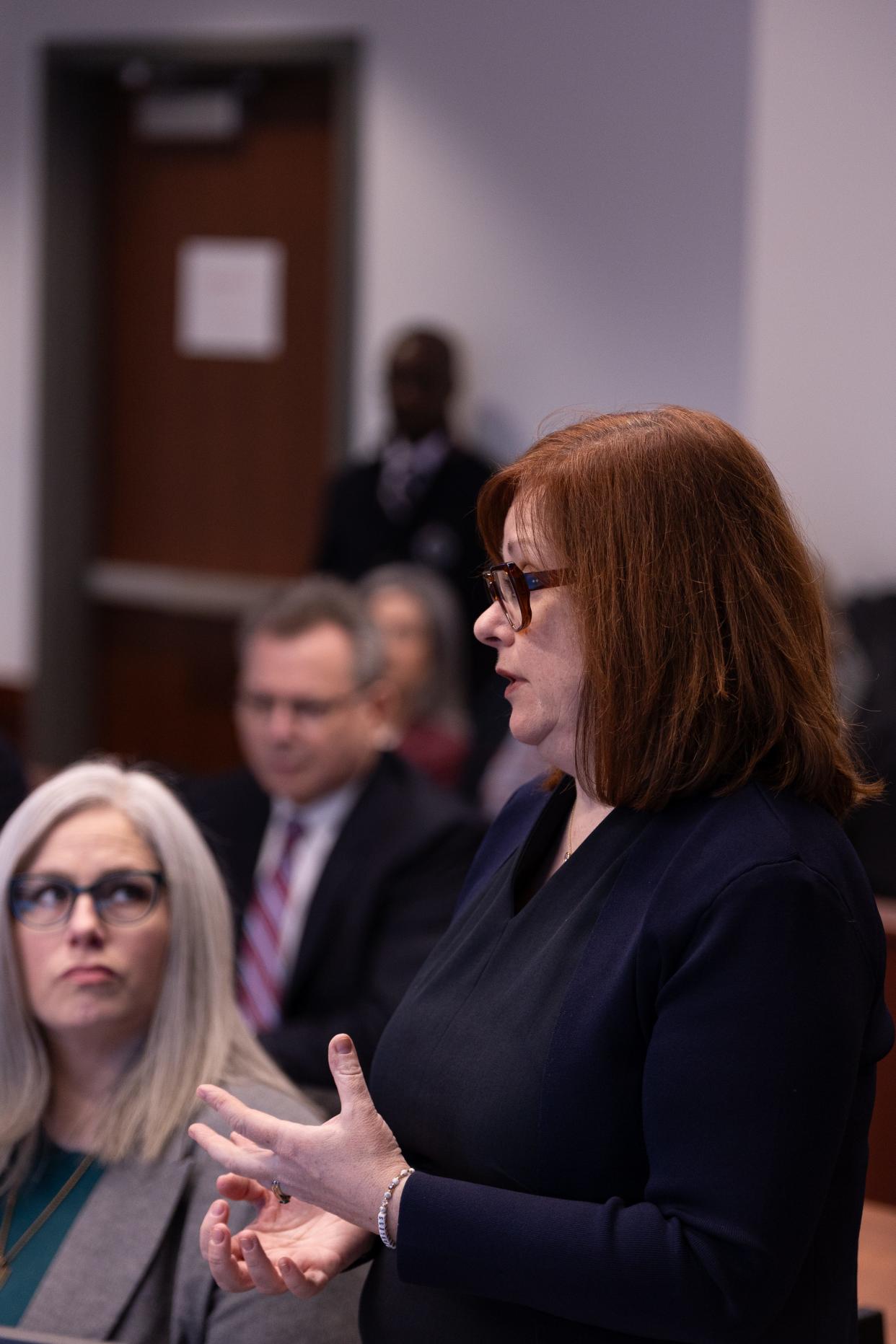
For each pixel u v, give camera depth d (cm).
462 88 1128
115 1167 369
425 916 560
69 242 1328
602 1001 261
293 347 1275
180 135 1295
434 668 820
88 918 373
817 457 820
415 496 1098
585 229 1088
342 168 1174
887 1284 392
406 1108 285
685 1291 242
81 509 1370
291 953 589
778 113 813
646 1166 262
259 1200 298
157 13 1242
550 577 276
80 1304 351
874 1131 432
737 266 1030
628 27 1056
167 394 1334
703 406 1051
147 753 1384
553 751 286
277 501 1298
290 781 588
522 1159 264
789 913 249
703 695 265
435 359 1088
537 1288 251
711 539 269
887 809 523
